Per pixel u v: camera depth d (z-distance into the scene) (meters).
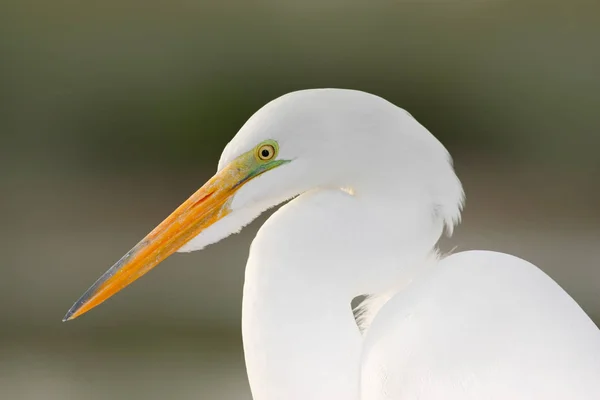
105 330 8.61
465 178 13.40
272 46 14.72
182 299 9.27
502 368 2.94
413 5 14.66
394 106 3.26
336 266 3.19
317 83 14.68
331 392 3.14
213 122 14.38
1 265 10.49
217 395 6.86
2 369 7.59
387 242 3.21
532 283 3.12
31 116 14.42
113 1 14.76
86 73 14.66
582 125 14.08
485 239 11.30
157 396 6.84
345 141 3.20
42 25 14.66
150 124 14.36
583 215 12.29
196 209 3.38
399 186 3.21
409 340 3.09
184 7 14.75
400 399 3.04
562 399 2.87
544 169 13.64
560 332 2.99
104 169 14.11
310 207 3.23
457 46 14.60
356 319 3.61
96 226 12.27
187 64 14.66
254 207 3.34
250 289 3.23
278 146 3.24
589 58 14.22
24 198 13.06
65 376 7.37
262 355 3.19
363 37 14.72
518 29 14.52
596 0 14.24
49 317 8.94
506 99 14.34
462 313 3.07
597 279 9.53
